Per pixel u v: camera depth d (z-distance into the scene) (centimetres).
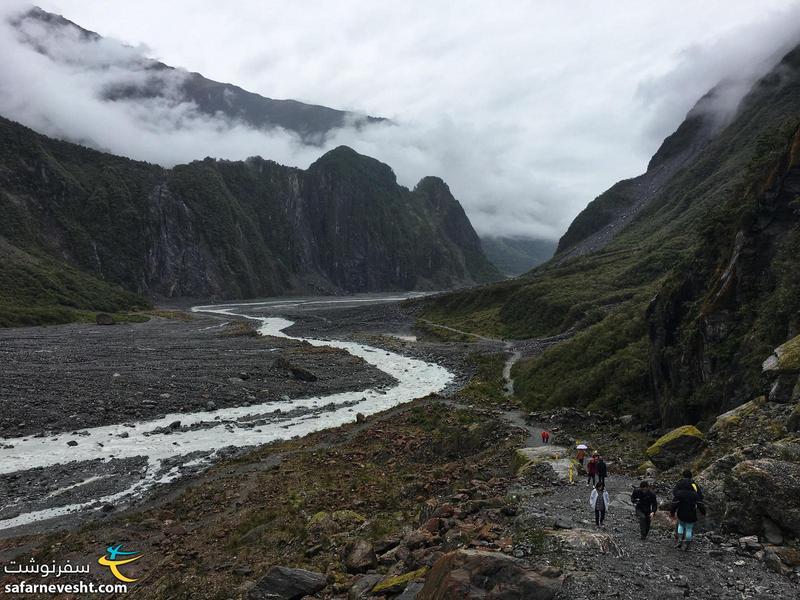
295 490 2255
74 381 4688
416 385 5416
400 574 1091
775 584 866
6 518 2191
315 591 1123
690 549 1024
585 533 1066
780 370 1617
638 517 1103
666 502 1268
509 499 1459
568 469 1772
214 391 4694
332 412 4228
